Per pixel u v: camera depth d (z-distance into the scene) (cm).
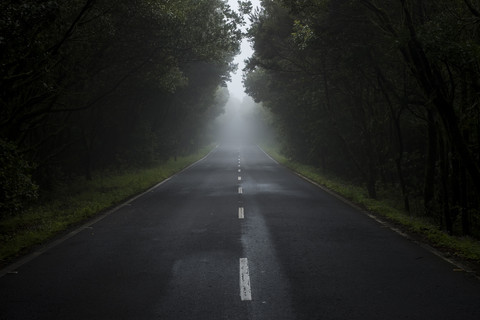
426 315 486
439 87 1020
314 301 534
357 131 2547
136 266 701
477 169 1014
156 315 492
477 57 880
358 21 1377
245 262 720
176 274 654
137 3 1435
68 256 773
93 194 1678
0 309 512
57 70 1517
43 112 1509
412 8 1185
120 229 1027
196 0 1820
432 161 1520
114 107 2636
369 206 1355
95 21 1405
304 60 2105
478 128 1177
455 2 1037
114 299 545
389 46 1302
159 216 1210
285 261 726
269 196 1662
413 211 1688
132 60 1869
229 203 1468
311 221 1123
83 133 2223
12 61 1108
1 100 1259
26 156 1647
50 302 535
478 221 1355
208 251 800
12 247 816
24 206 1388
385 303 525
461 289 577
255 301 535
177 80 2323
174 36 1706
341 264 706
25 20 930
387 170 2309
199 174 2777
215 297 550
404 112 1966
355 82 1880
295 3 1358
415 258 745
